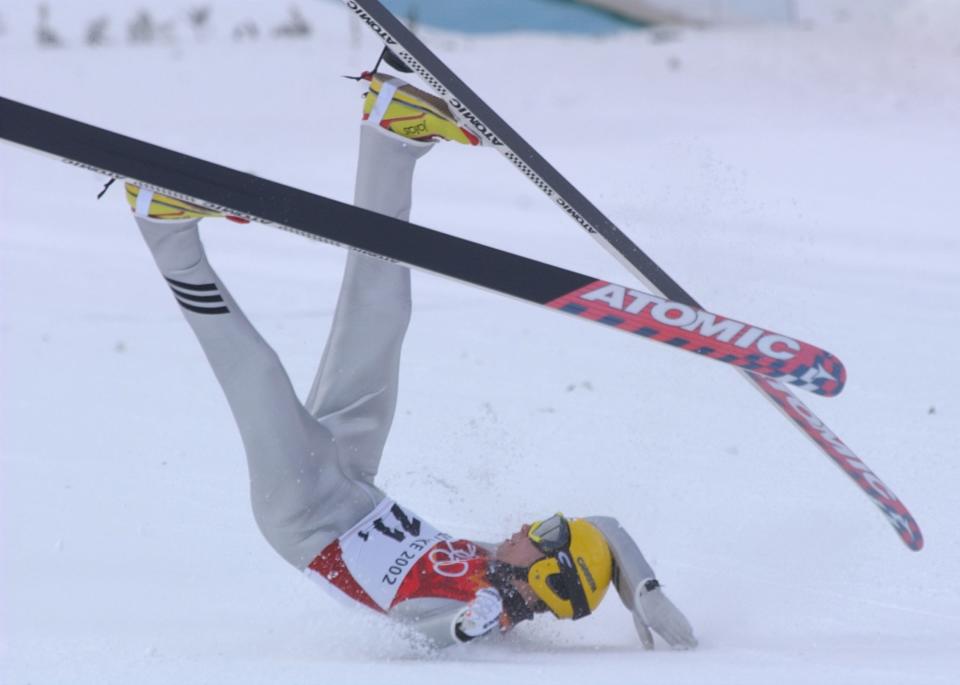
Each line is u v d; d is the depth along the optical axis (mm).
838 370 13938
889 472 23609
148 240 14867
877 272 43625
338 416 16203
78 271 45844
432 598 15109
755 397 29312
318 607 17172
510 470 23562
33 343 35531
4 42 110125
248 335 15023
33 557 19656
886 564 18734
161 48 107312
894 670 13750
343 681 13711
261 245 51000
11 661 14828
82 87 91125
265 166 65250
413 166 16594
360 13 15688
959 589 17672
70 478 23844
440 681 13602
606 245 15953
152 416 28359
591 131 74125
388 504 16000
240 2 123562
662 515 21109
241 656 14977
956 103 81875
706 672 13781
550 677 13742
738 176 60312
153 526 21125
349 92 90250
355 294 16188
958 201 56312
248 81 93375
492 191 59781
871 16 115125
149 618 16797
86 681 13969
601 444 25344
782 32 110438
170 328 37469
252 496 15398
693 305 15891
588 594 15219
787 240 47875
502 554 15633
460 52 103938
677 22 116938
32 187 62250
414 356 33594
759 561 18984
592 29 114875
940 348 34000
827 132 72438
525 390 29938
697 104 83125
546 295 13898
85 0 123562
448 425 26766
